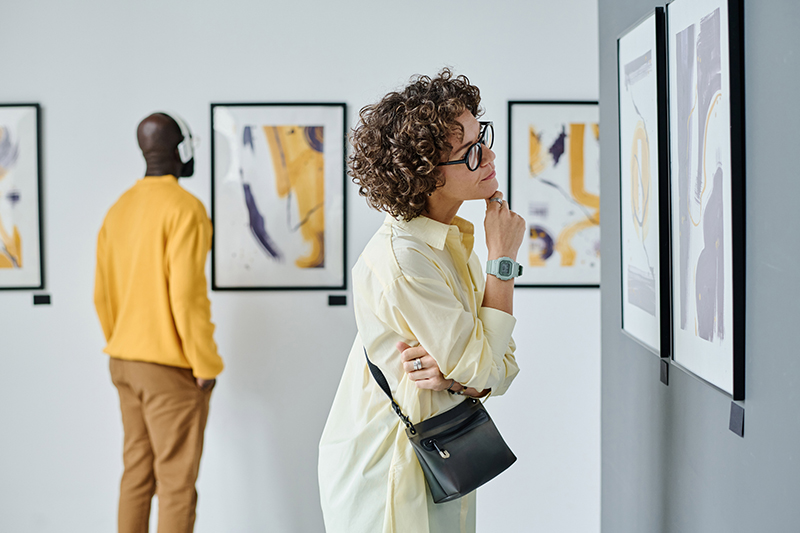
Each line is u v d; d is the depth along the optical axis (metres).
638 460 1.42
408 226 1.23
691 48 1.03
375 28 2.55
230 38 2.54
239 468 2.64
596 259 2.62
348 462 1.27
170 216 2.11
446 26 2.55
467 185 1.18
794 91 0.76
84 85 2.54
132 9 2.54
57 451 2.64
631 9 1.36
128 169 2.56
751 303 0.88
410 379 1.17
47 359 2.61
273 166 2.56
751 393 0.89
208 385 2.16
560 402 2.67
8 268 2.58
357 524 1.24
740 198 0.89
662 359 1.20
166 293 2.12
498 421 2.67
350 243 2.59
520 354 2.65
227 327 2.61
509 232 1.25
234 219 2.57
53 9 2.53
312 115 2.55
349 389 1.35
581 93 2.57
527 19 2.55
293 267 2.59
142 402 2.19
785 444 0.81
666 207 1.17
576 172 2.58
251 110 2.54
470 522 1.36
